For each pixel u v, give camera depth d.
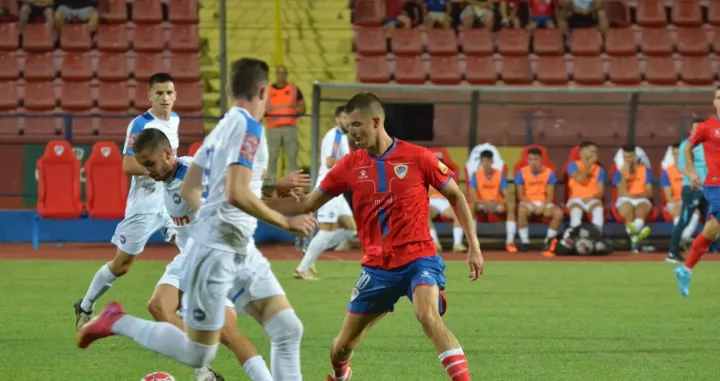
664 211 43.50
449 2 58.50
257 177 12.52
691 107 44.56
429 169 14.45
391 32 57.16
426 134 43.72
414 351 19.92
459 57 56.50
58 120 50.34
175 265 15.59
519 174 43.12
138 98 53.22
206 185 12.70
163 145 15.02
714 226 27.59
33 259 38.47
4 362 18.58
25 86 53.22
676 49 58.56
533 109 44.66
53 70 53.97
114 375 17.42
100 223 44.56
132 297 28.02
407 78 55.47
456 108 43.88
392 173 14.37
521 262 39.06
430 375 17.56
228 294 13.42
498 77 56.16
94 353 19.48
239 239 12.66
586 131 44.88
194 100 53.03
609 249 41.88
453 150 44.16
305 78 55.69
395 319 24.31
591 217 42.69
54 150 42.91
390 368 18.20
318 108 42.16
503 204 43.38
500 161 43.47
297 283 31.52
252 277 13.31
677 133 44.78
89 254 40.34
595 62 56.56
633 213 43.25
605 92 43.50
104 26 56.16
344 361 15.32
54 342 20.73
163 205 20.28
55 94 53.03
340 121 31.81
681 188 41.09
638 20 59.31
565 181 43.41
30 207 44.62
